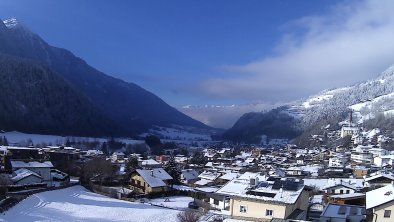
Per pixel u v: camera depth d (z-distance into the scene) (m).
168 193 82.75
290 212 46.69
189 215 52.06
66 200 69.06
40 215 57.59
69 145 199.38
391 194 43.09
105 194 79.50
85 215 59.59
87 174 93.25
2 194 66.50
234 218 47.50
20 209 59.88
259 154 193.25
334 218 47.28
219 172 108.88
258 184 51.66
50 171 89.56
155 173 89.00
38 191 74.19
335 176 108.56
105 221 56.88
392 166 125.88
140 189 84.81
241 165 137.50
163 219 58.84
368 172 111.88
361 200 63.31
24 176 77.88
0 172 83.25
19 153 100.38
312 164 148.38
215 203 64.69
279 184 50.41
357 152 157.50
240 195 47.84
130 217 59.41
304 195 51.78
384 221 41.31
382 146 182.38
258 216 46.56
